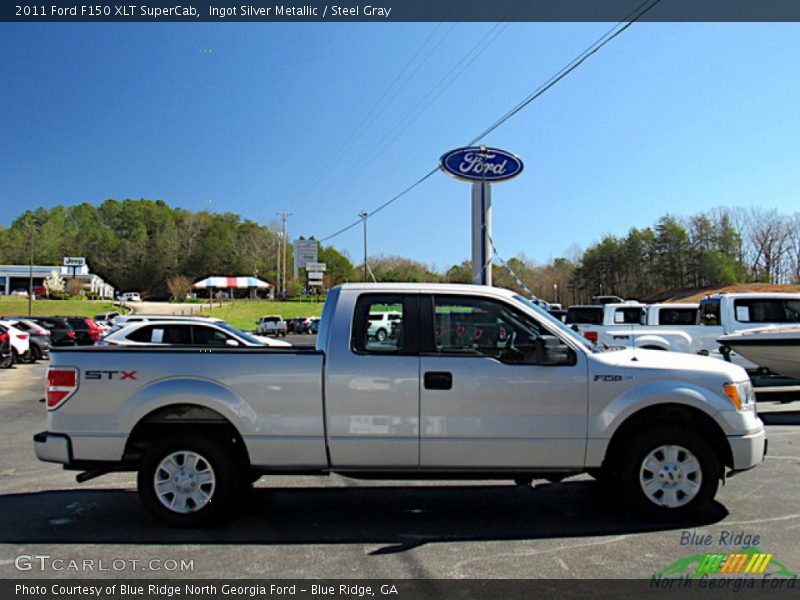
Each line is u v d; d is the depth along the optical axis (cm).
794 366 1033
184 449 481
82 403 480
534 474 482
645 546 439
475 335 493
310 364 478
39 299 7119
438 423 471
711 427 494
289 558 424
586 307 1656
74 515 526
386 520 508
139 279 11256
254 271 11188
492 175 2447
